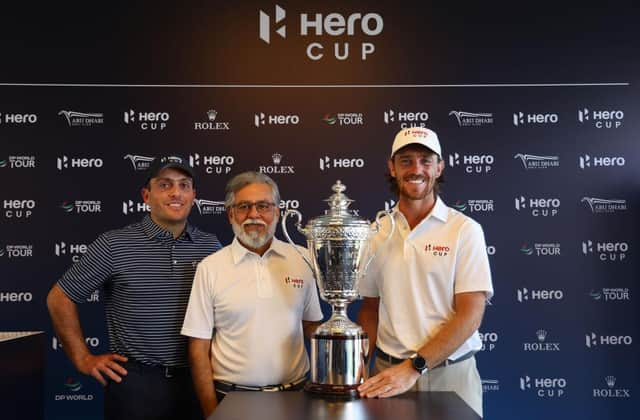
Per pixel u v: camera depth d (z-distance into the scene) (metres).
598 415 3.23
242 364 2.08
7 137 3.25
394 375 1.88
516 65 3.34
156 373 2.32
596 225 3.29
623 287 3.27
